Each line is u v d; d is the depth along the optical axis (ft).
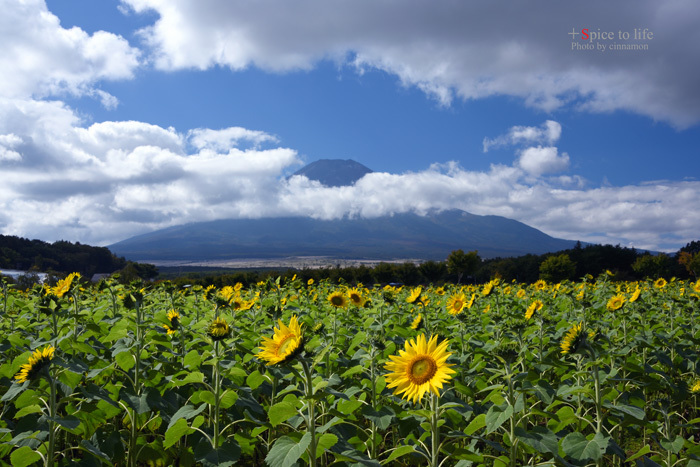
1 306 31.40
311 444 11.80
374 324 25.57
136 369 17.02
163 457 16.93
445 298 41.57
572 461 14.89
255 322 25.22
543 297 40.11
